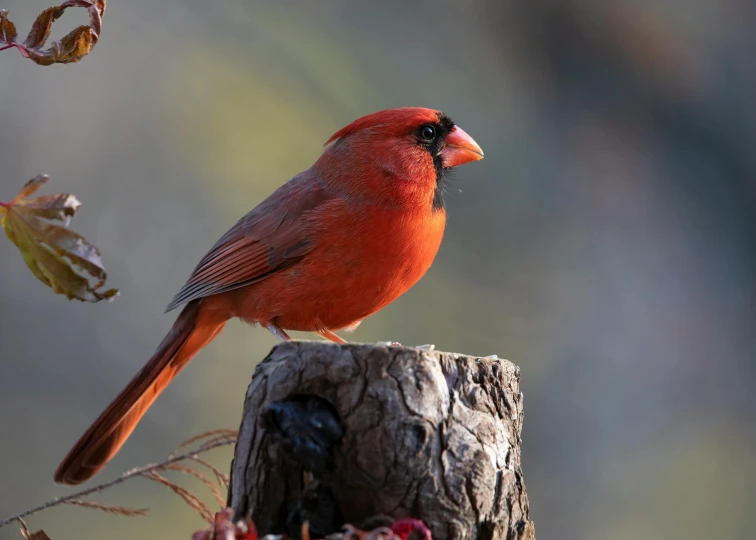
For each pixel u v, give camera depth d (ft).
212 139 44.78
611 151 44.04
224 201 44.11
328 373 13.79
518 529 14.76
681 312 42.16
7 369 38.27
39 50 14.40
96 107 44.32
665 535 38.68
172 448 37.22
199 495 35.19
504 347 40.52
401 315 39.63
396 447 13.52
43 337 39.24
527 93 44.93
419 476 13.60
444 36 46.01
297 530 13.48
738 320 42.27
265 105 45.52
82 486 34.91
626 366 41.32
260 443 13.92
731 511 39.40
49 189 42.75
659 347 41.60
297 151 45.11
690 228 43.11
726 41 43.70
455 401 14.17
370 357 13.82
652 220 43.42
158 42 45.85
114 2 45.55
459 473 13.82
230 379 38.83
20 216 13.56
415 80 46.14
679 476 39.83
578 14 44.11
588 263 42.57
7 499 35.94
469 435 14.06
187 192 43.98
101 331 40.45
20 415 37.83
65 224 13.64
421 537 13.42
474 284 41.42
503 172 43.37
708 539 38.81
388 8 46.68
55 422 38.24
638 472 39.96
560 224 43.11
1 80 43.21
